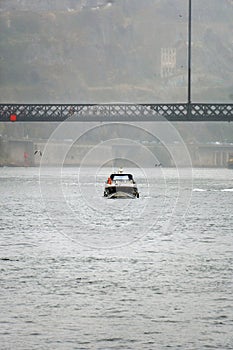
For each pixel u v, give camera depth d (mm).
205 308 82750
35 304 83750
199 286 92500
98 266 105375
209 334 75000
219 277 97812
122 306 83375
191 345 72375
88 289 90562
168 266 105750
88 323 77688
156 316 80062
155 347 71812
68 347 71625
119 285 92750
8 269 102438
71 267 104438
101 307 82938
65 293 88562
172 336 74500
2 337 73812
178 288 91375
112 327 76625
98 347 71750
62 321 78188
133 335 74625
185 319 79125
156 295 88000
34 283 93562
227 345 72375
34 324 77188
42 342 72750
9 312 80750
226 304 84312
